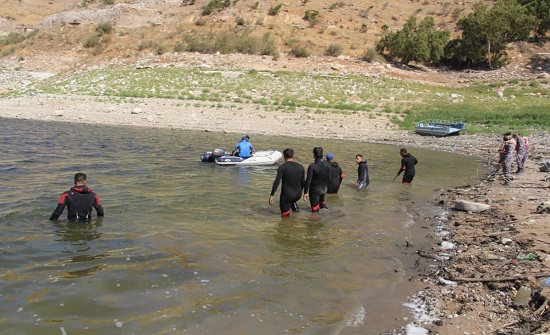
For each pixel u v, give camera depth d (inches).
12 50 2158.0
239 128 1048.2
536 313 202.4
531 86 1619.1
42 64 2025.1
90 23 2368.4
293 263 266.7
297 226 343.9
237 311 204.4
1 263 250.1
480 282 239.1
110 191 438.9
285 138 966.4
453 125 1024.2
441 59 2046.0
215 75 1551.4
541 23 2102.6
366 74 1642.5
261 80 1491.1
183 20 2213.3
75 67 1935.3
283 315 203.0
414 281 245.4
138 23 2285.9
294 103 1263.5
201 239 302.5
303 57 1822.1
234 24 2073.1
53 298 210.2
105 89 1418.6
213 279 237.8
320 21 2138.3
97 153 678.5
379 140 970.1
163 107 1228.5
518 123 1092.5
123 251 274.1
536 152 780.6
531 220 342.6
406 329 192.9
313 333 188.4
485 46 1952.5
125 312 199.6
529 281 230.2
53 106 1250.6
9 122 1049.5
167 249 279.9
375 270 259.8
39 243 284.7
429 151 852.6
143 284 228.2
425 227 349.4
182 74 1566.2
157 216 355.6
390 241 313.9
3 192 419.5
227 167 611.5
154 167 584.7
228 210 383.9
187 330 186.7
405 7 2549.2
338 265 266.1
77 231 311.0
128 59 1886.1
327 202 429.7
